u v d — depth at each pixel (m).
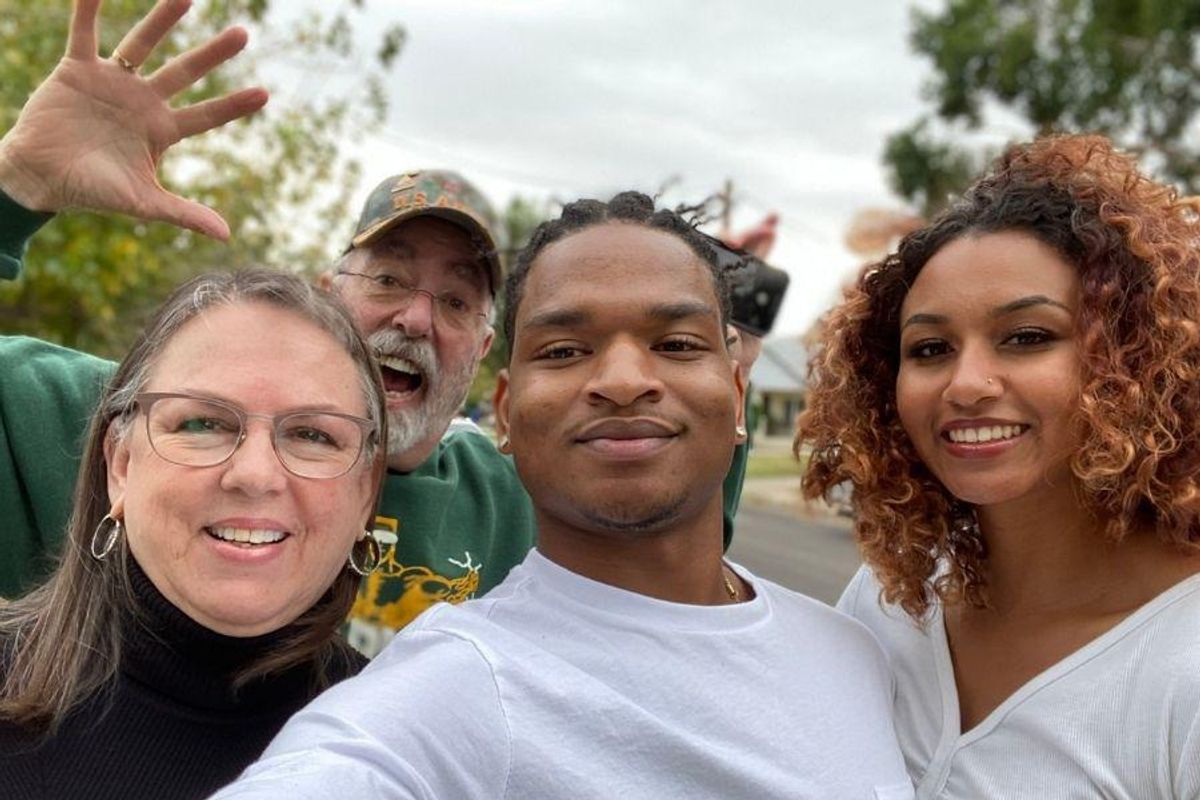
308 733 0.47
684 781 0.51
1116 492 0.58
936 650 0.65
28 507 0.79
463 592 0.90
